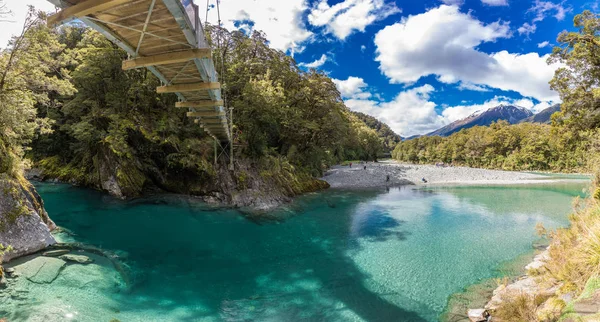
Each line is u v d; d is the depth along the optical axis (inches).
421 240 704.4
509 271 514.3
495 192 1473.9
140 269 499.8
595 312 211.5
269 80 1445.6
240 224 834.8
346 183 1787.6
